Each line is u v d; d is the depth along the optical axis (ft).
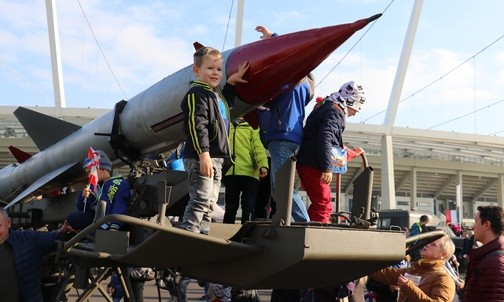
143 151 21.33
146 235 14.26
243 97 16.69
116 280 24.25
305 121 16.61
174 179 15.72
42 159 26.84
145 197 16.21
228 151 12.99
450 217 83.87
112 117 21.68
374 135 100.94
